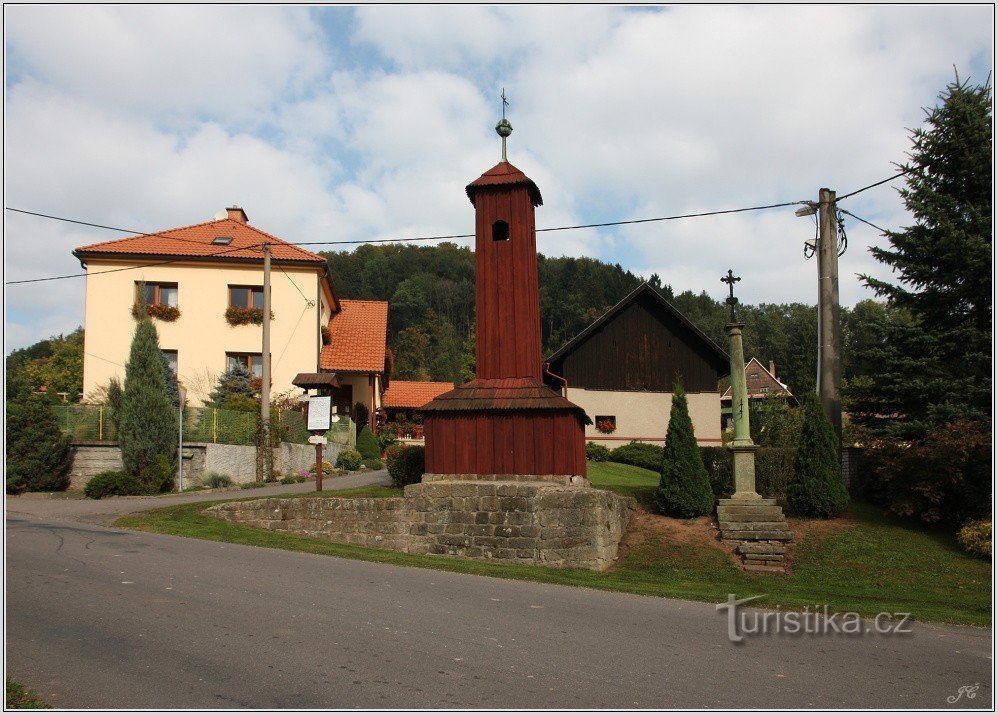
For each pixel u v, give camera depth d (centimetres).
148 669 602
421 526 1469
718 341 8806
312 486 2134
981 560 1324
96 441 2119
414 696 562
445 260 11244
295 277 3158
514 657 666
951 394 1694
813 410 1553
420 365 8606
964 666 697
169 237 3216
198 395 2997
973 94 1786
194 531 1345
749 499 1512
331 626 742
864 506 1603
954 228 1714
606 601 942
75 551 1087
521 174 1666
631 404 3234
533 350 1603
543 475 1499
